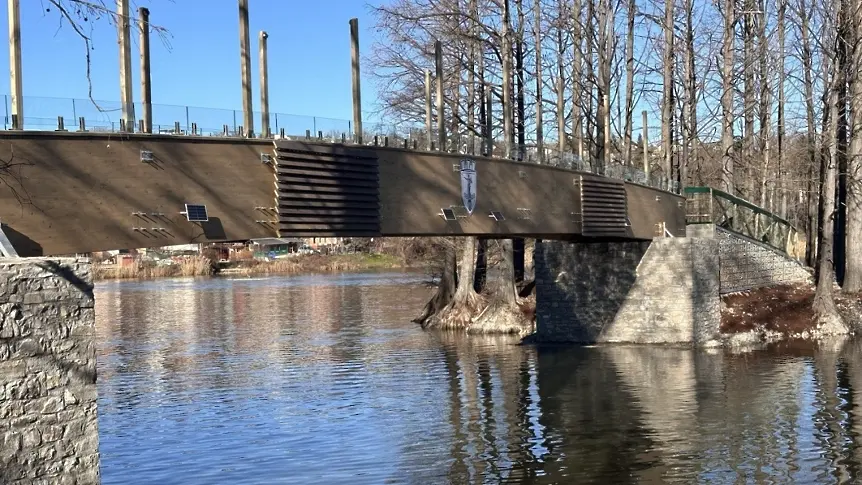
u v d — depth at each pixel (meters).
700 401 28.53
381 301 69.75
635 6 54.22
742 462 21.91
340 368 36.59
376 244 99.69
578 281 41.88
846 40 45.53
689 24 57.28
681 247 39.66
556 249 42.38
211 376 35.16
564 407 28.36
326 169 23.16
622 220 37.94
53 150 17.48
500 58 50.47
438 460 22.67
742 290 45.34
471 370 35.44
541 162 33.72
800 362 34.81
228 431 25.83
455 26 49.00
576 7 51.28
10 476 12.25
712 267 41.31
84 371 13.19
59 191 17.56
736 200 46.47
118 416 28.00
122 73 19.06
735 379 31.83
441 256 56.53
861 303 44.69
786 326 41.41
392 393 31.06
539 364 36.28
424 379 33.66
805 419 25.81
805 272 51.56
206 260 119.19
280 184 21.62
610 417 26.81
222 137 20.70
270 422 26.86
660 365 35.03
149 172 19.19
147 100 19.98
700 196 43.78
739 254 45.22
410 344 43.81
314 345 44.06
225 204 20.69
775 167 62.59
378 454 23.27
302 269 121.88
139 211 18.95
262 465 22.36
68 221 17.70
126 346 44.97
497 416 27.33
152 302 72.62
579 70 52.09
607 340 41.25
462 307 50.94
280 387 32.47
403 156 26.36
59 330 12.92
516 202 31.70
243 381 33.88
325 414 27.84
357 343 44.59
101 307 68.38
